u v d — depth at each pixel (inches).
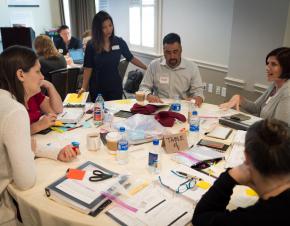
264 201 36.0
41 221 49.0
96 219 46.1
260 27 131.3
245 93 147.1
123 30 244.4
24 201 50.8
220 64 163.3
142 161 64.2
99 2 261.4
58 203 50.0
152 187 53.9
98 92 128.9
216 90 169.9
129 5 228.4
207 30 166.1
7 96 54.5
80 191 50.8
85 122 86.4
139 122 80.3
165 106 97.9
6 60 56.6
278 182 35.1
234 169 41.6
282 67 85.4
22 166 50.7
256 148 34.7
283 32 121.9
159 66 116.3
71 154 63.2
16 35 175.9
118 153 63.6
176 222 45.2
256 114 101.8
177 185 53.7
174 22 188.2
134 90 174.6
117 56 125.7
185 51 185.2
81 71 163.8
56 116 83.2
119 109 98.4
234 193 52.3
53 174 58.6
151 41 213.2
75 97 104.8
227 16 152.5
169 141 68.6
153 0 200.7
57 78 141.3
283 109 83.5
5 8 232.1
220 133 79.4
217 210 41.4
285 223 33.9
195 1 169.0
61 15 258.1
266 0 126.0
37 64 60.2
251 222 35.4
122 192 52.0
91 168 58.3
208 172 60.2
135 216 46.4
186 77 114.8
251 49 138.0
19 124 50.0
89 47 121.7
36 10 249.1
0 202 56.2
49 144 70.2
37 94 87.0
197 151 68.3
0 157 52.7
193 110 89.2
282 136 34.2
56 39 224.5
